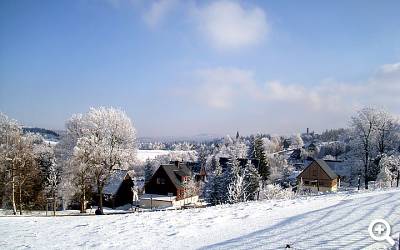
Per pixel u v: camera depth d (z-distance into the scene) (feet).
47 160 205.67
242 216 63.98
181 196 227.61
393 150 237.04
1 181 157.89
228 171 208.95
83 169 147.33
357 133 220.02
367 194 86.48
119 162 154.61
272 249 38.11
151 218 69.15
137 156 161.58
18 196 172.35
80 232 57.36
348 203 68.85
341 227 45.83
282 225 52.24
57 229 61.26
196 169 367.86
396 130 226.17
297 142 640.17
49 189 176.76
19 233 58.03
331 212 58.23
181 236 50.47
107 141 155.22
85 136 152.66
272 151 538.88
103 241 49.49
